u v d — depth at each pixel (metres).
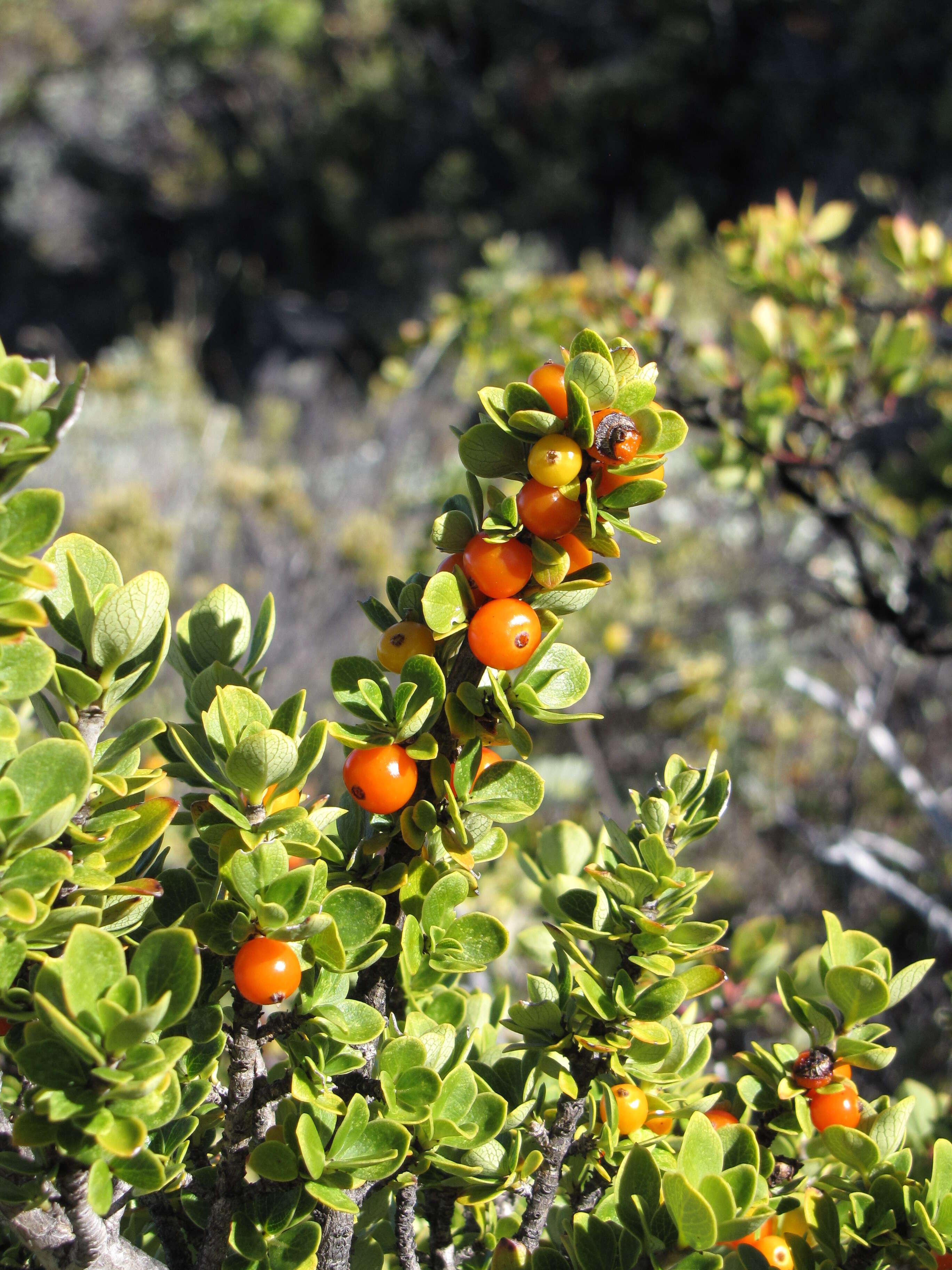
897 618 0.49
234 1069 0.19
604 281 0.68
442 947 0.20
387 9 2.75
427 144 2.58
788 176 2.19
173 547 0.84
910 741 0.83
